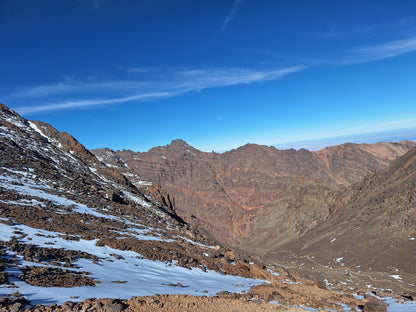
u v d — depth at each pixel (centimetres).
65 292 1436
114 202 5081
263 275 3512
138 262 2516
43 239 2252
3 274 1438
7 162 4566
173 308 1459
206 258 3400
